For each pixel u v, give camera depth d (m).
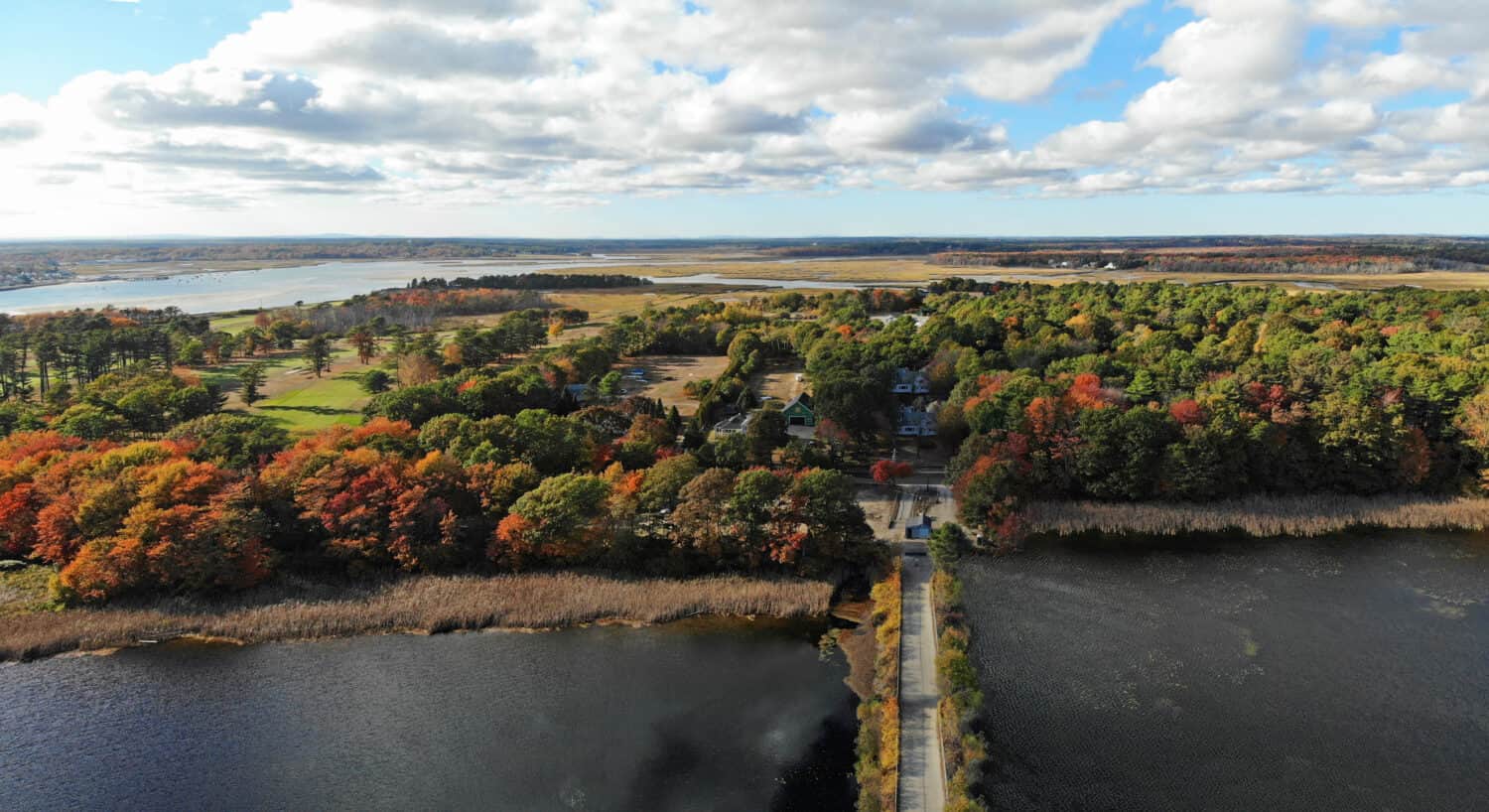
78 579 77.94
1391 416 102.62
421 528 86.38
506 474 91.38
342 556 84.00
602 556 86.62
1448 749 58.31
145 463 93.44
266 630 76.19
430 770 58.12
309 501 86.38
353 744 61.16
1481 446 99.56
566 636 76.25
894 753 56.25
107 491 84.25
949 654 65.50
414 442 104.00
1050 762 57.19
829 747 59.81
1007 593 82.00
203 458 99.94
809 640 75.12
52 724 63.97
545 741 61.22
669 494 89.75
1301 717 62.09
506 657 72.88
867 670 69.38
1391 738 59.66
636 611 79.44
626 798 55.00
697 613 80.06
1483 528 96.44
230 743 61.59
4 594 80.19
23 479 91.31
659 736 61.56
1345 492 102.94
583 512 85.69
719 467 102.69
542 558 86.88
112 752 60.62
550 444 102.12
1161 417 102.19
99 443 105.06
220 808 55.00
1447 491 102.19
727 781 56.50
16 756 60.19
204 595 81.00
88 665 71.81
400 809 54.41
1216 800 53.66
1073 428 102.38
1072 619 76.75
